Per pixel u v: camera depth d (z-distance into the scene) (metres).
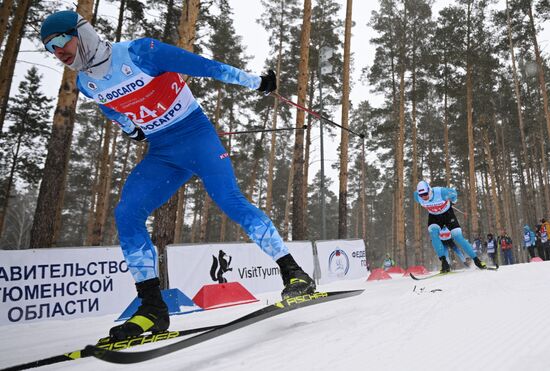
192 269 6.24
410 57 22.27
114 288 5.39
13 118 20.97
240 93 24.06
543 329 1.95
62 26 1.77
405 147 31.48
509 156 34.78
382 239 50.97
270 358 1.69
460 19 20.53
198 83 19.25
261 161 38.16
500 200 35.16
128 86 1.96
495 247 15.20
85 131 26.75
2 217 20.19
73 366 2.01
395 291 4.06
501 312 2.41
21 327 4.39
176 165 2.23
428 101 31.11
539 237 13.56
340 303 3.41
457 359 1.54
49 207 7.81
